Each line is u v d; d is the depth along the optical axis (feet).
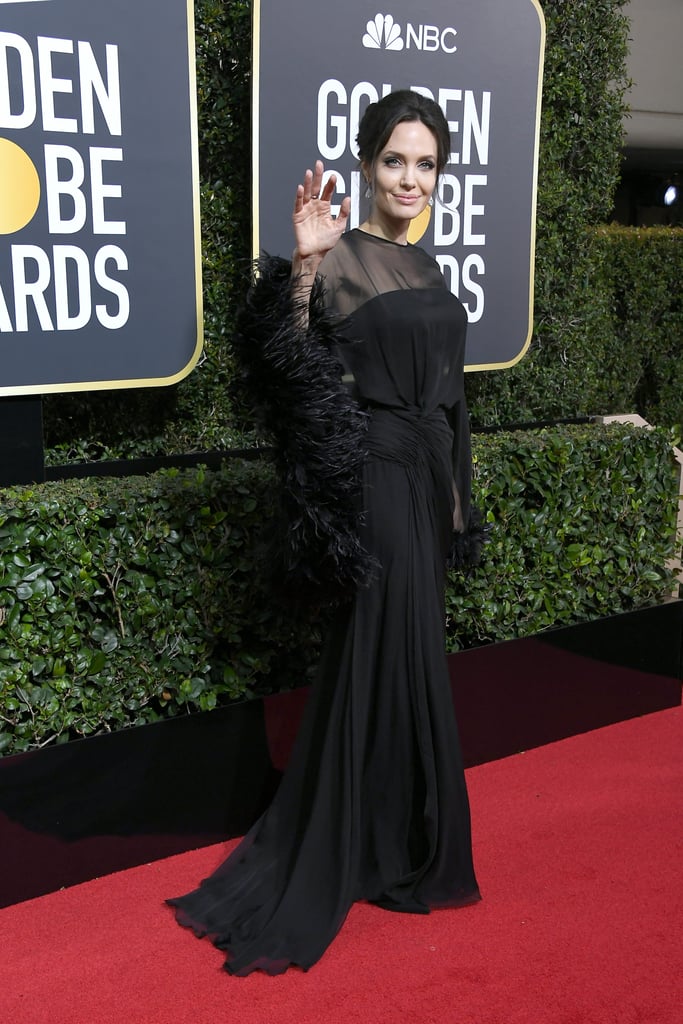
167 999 7.85
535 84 13.60
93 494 9.90
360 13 12.09
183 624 10.33
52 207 10.46
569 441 12.59
